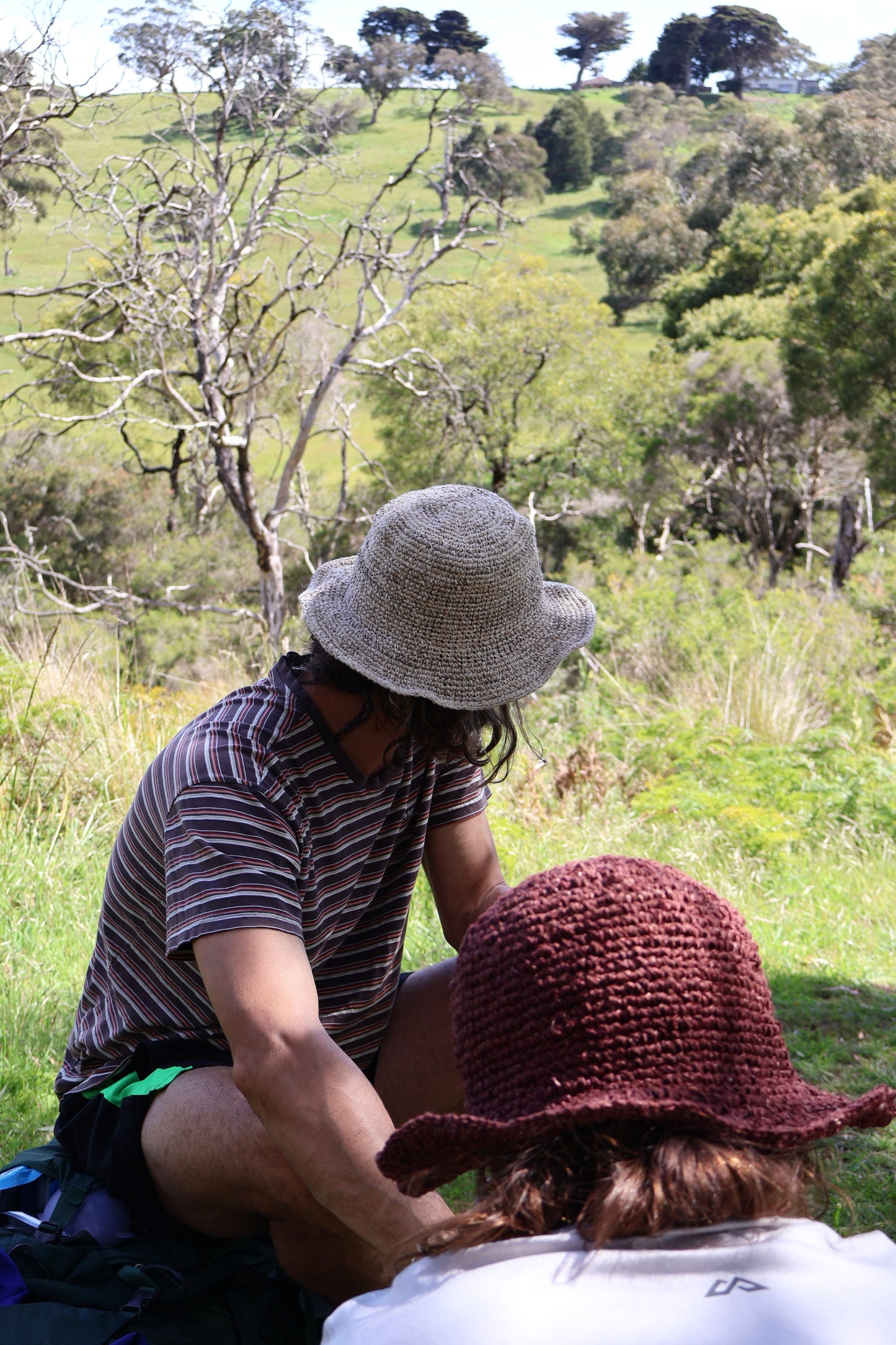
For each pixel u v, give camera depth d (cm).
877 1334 98
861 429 2573
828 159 6844
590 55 14750
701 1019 110
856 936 452
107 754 573
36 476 2128
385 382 2589
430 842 219
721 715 755
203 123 1631
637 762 672
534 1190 109
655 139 10769
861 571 2278
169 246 1667
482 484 2655
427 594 179
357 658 179
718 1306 100
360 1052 212
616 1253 104
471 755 190
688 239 6831
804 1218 112
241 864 174
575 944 111
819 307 2550
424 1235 117
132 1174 188
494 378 2636
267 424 1922
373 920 206
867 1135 287
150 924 190
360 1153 158
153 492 2220
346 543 2305
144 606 1725
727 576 2361
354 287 2559
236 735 185
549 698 844
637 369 2883
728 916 116
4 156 1352
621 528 2922
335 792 187
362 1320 112
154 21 1439
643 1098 106
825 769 648
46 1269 181
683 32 14575
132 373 1947
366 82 1653
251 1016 164
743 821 546
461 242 1620
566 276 2833
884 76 9662
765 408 2719
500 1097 111
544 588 205
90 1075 204
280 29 1491
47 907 431
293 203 1788
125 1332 170
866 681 902
